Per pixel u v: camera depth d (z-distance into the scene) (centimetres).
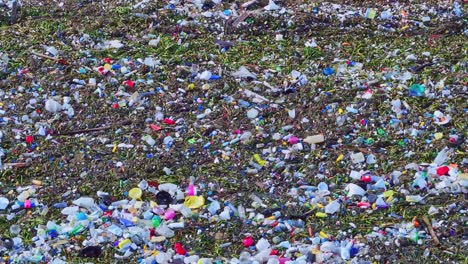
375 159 1805
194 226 1614
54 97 2028
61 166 1792
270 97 2036
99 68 2147
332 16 2416
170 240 1581
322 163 1797
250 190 1714
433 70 2136
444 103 2000
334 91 2048
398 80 2094
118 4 2491
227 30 2358
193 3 2497
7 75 2122
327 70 2142
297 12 2433
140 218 1636
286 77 2119
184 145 1861
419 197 1681
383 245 1555
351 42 2302
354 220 1628
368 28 2373
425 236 1579
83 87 2073
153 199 1691
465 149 1828
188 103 2019
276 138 1881
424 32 2352
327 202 1677
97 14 2438
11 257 1534
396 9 2459
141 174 1764
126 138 1884
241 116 1966
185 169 1781
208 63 2184
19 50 2233
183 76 2123
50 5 2492
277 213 1642
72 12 2450
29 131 1911
